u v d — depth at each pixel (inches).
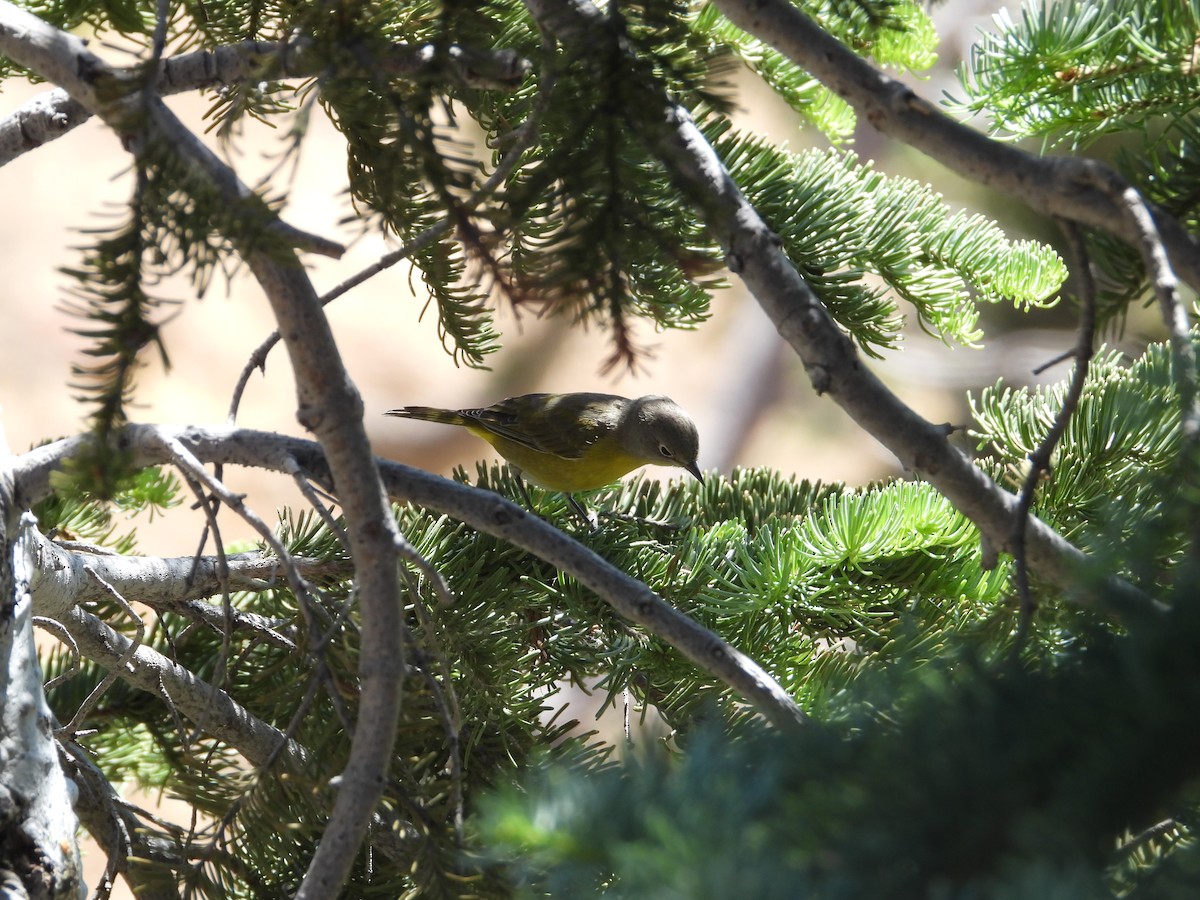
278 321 128.3
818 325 141.1
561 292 117.6
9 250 781.3
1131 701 92.7
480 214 118.3
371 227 144.3
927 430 142.3
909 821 93.4
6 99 711.7
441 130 122.3
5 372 723.4
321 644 145.3
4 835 140.1
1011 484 221.9
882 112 130.8
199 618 201.6
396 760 167.0
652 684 221.1
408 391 835.4
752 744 110.3
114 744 260.5
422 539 221.8
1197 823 99.7
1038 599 155.6
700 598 220.5
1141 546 105.8
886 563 220.4
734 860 91.0
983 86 193.3
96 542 273.0
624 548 243.0
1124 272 157.2
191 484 148.4
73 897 144.3
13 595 151.4
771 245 142.8
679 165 138.6
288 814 175.5
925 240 244.1
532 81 202.2
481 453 836.6
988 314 824.3
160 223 120.6
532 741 205.0
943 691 101.0
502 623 211.2
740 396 878.4
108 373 123.5
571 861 103.8
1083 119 190.9
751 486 278.4
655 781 106.8
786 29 133.4
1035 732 95.3
